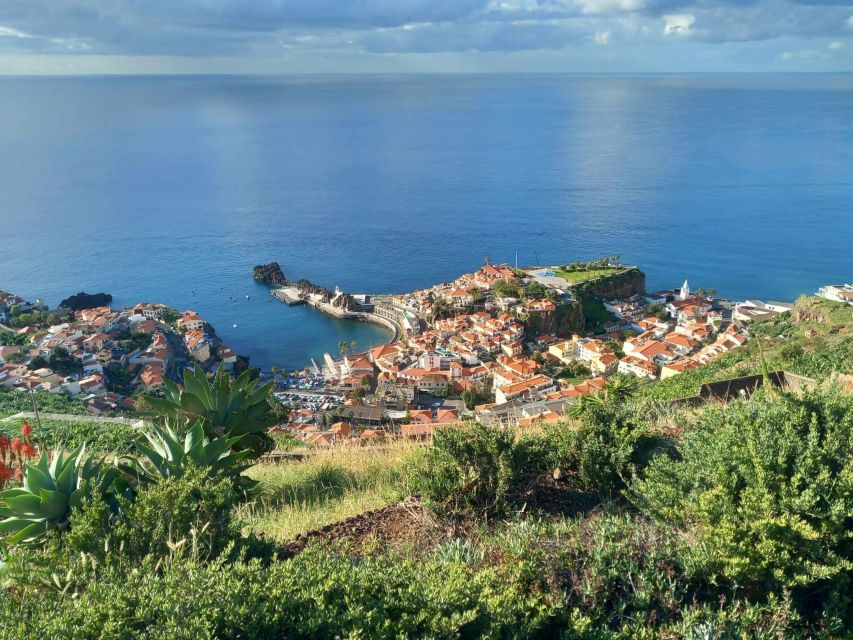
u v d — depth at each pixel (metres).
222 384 9.31
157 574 4.44
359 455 11.06
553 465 7.70
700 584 4.96
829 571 4.75
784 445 5.75
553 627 4.53
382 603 4.01
